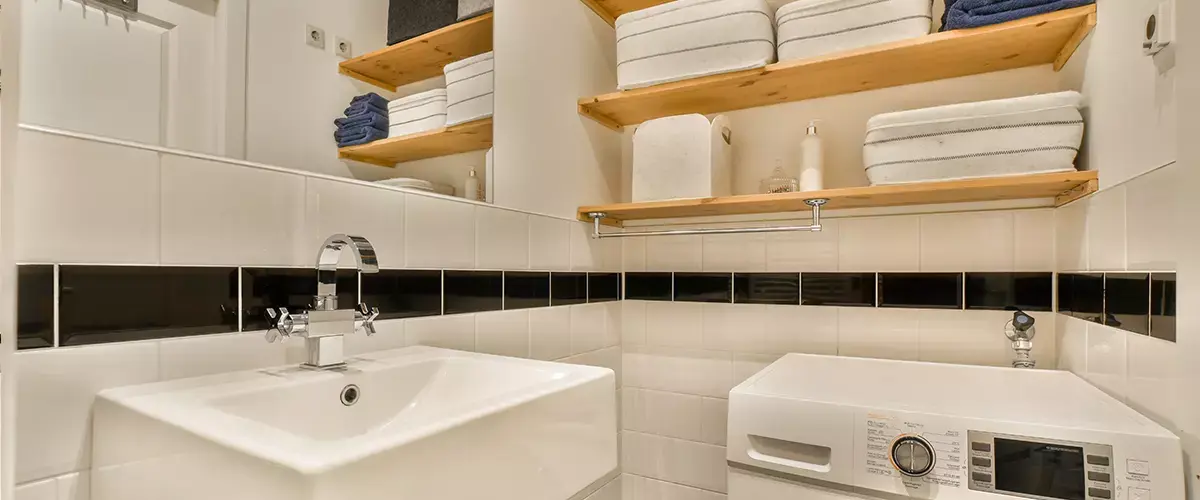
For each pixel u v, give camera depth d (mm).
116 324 707
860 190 1348
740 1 1490
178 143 785
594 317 1762
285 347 906
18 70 630
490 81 1370
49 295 649
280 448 498
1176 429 779
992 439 878
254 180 875
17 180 627
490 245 1339
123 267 716
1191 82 721
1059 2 1153
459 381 992
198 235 798
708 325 1794
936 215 1513
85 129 690
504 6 1426
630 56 1628
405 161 1141
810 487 1002
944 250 1500
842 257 1618
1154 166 840
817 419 1000
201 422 576
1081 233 1201
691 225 1831
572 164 1679
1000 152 1223
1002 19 1202
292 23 961
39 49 653
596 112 1792
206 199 811
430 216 1179
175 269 770
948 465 896
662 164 1603
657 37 1590
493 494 628
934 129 1289
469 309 1264
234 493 511
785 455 1038
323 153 986
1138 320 904
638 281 1916
